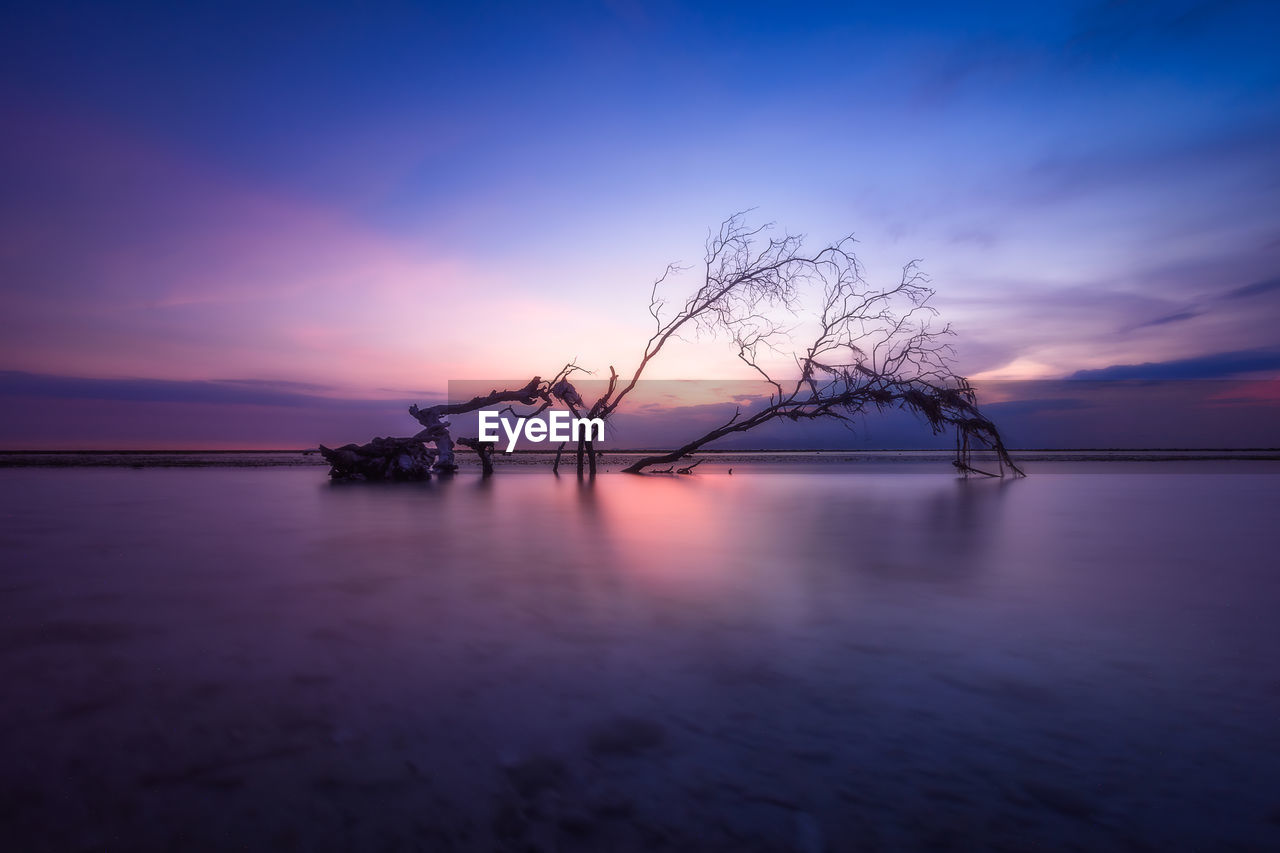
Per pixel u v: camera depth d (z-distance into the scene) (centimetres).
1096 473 1959
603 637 299
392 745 192
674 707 220
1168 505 966
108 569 458
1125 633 306
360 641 292
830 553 539
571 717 212
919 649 282
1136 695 231
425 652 277
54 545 561
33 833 150
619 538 625
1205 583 421
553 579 431
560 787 170
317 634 302
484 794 167
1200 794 167
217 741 194
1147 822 155
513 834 151
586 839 149
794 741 196
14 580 420
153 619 327
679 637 300
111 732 200
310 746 191
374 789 169
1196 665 262
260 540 600
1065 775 176
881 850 145
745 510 892
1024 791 169
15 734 198
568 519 783
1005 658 270
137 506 891
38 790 167
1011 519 787
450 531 670
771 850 145
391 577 436
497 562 494
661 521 767
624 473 1997
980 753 189
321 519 765
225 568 465
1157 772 178
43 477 1520
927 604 364
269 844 146
